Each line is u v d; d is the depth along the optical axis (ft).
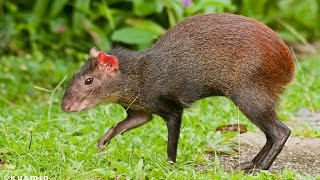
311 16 71.26
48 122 42.47
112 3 65.41
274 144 36.09
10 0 64.80
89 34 63.98
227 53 35.83
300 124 46.21
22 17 64.08
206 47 36.11
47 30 64.28
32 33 62.13
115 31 61.77
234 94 35.99
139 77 37.22
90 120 44.39
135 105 37.68
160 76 36.78
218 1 61.26
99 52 37.45
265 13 69.31
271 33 36.19
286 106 50.08
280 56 35.86
